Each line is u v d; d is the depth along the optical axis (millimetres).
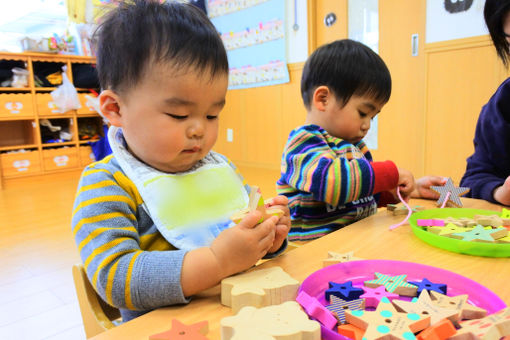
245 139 4227
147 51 528
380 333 354
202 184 662
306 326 354
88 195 545
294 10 3422
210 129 583
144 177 608
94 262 490
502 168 1082
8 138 3812
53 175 3760
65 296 1501
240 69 4070
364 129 1020
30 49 3496
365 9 2980
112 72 565
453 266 552
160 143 554
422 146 2803
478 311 398
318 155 891
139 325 420
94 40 625
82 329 1287
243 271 516
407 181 908
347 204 1022
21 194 3246
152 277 462
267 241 505
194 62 526
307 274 525
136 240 543
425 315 383
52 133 3906
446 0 2545
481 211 780
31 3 4035
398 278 485
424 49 2697
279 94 3752
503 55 1057
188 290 464
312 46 3344
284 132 3797
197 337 367
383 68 976
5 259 1863
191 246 570
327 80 979
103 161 634
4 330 1286
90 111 3898
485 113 1138
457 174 2674
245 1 3801
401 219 787
